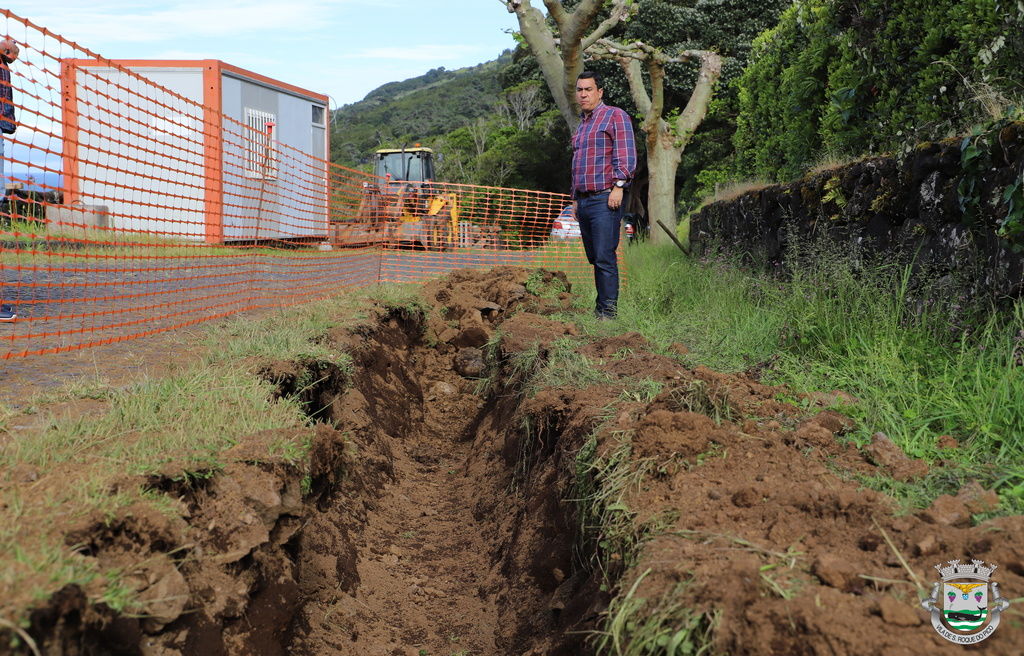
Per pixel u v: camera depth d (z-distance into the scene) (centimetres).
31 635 171
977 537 203
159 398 342
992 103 448
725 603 185
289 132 1385
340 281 879
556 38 1550
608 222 638
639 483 267
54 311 602
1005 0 488
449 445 639
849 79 698
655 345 505
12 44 584
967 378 351
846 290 487
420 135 12775
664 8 2662
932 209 450
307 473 322
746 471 264
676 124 1670
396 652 348
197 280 821
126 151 1154
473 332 805
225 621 254
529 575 359
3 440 284
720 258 871
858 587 187
